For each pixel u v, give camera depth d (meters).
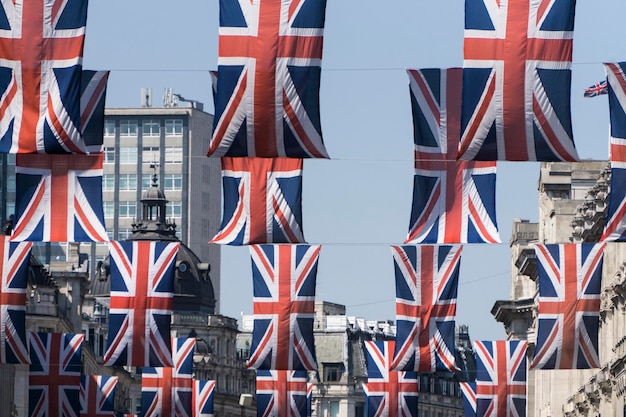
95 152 165.75
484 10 152.00
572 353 179.50
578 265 179.50
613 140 157.12
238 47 153.12
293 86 153.00
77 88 157.25
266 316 191.75
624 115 156.38
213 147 153.50
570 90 151.62
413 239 168.50
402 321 188.25
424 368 188.00
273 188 174.38
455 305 188.12
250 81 153.00
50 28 157.38
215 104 153.38
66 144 157.12
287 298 191.50
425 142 167.75
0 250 179.00
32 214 167.12
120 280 190.38
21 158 167.12
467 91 152.00
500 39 151.75
